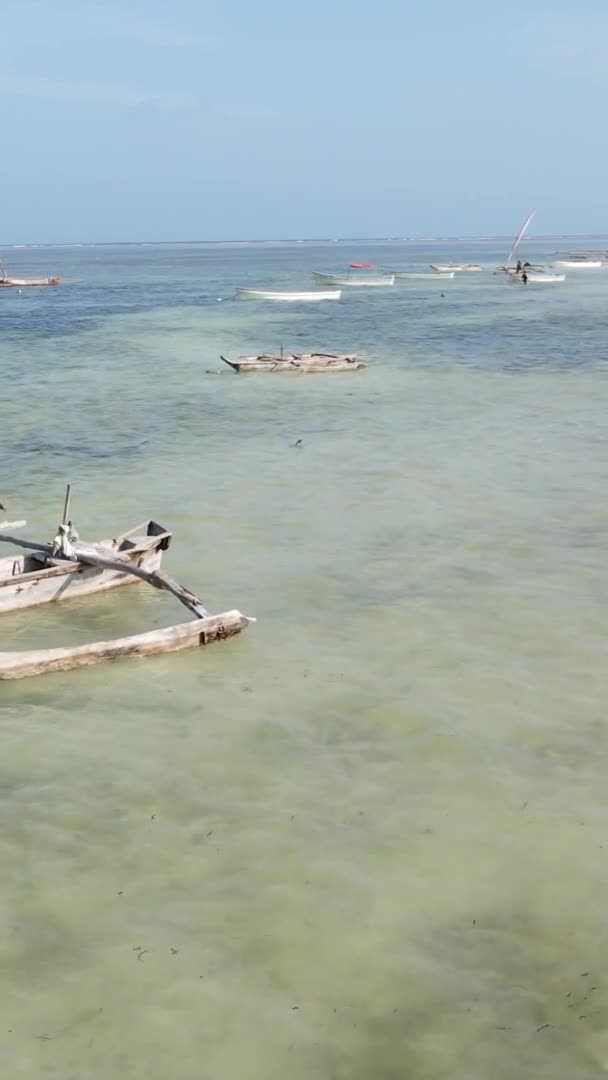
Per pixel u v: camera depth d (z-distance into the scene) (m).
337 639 15.46
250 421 32.44
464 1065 7.62
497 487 24.03
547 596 17.05
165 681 14.17
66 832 10.55
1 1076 7.49
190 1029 7.96
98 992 8.34
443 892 9.56
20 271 169.75
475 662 14.56
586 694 13.56
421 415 33.16
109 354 49.88
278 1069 7.60
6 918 9.20
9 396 37.34
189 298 91.00
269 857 10.11
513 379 40.72
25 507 22.94
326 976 8.50
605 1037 7.85
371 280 107.56
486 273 136.25
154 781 11.55
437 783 11.45
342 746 12.30
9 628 16.12
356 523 21.28
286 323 65.44
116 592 17.75
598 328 60.41
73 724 12.92
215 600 17.11
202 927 9.09
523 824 10.66
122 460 27.31
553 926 9.10
